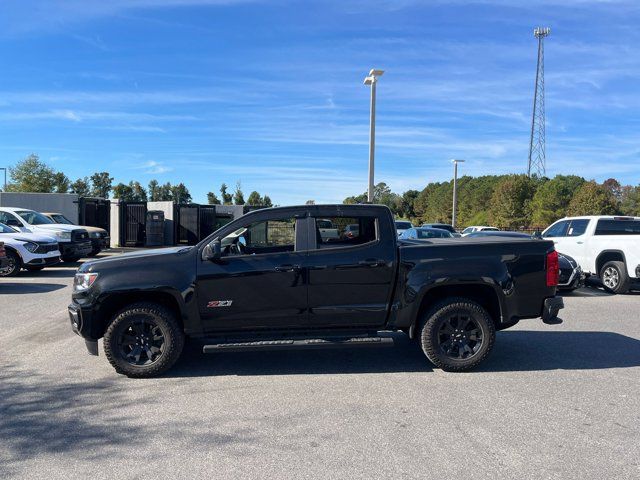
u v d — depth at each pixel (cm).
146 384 536
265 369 588
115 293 547
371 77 2055
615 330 788
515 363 606
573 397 490
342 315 565
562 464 357
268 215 577
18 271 1438
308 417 443
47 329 792
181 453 376
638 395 496
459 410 457
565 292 1215
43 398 494
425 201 10225
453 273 563
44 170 5359
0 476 344
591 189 4981
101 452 379
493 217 6059
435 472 346
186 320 553
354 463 359
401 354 649
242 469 352
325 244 568
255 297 556
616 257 1190
